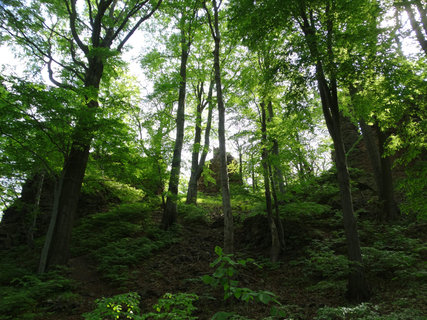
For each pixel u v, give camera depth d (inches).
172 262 397.7
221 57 597.9
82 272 372.2
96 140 393.4
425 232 351.3
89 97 401.1
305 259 343.3
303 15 278.4
